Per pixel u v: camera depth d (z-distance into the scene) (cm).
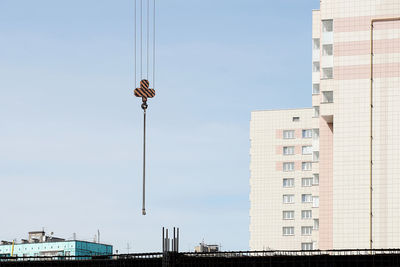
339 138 11575
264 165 19362
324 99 11812
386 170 11338
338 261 6712
